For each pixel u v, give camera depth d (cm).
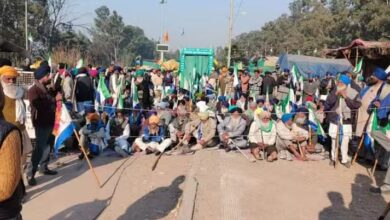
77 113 1024
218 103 1220
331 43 5278
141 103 1298
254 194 644
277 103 1276
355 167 824
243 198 625
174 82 1892
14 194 264
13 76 577
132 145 963
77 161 864
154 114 987
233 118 945
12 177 242
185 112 1001
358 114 852
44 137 683
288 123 879
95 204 612
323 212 580
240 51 4775
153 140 955
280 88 1433
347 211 586
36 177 737
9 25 4600
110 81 1348
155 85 1822
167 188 695
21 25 4600
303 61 2758
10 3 4559
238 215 561
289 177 743
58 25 4922
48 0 4856
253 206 595
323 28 5856
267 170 783
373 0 4081
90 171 788
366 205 613
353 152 902
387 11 3847
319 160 873
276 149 881
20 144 252
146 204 619
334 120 829
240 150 905
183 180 738
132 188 693
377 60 1411
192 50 2359
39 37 4819
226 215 560
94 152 910
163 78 1917
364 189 687
